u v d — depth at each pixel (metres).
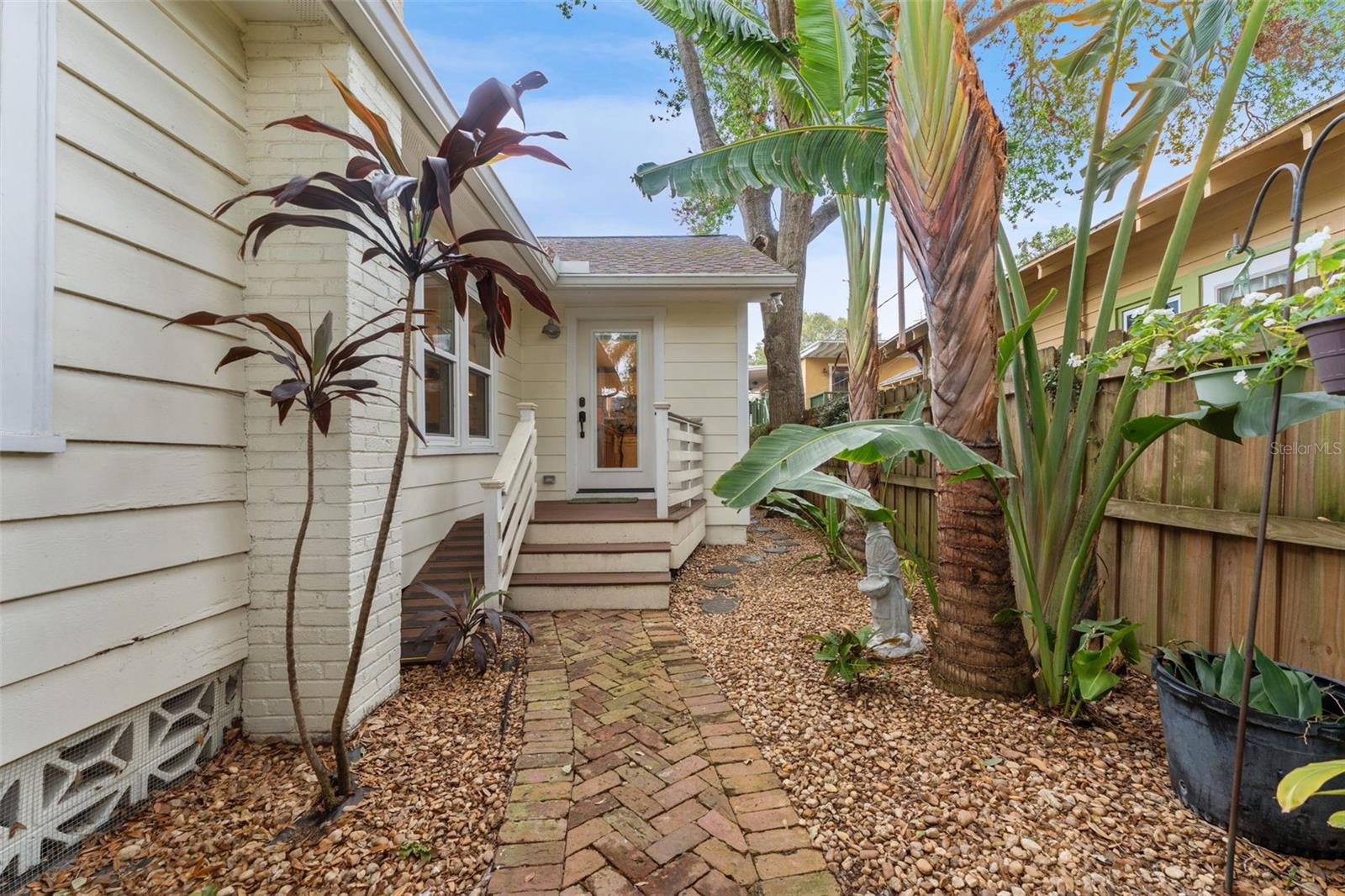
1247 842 1.70
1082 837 1.74
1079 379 3.15
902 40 2.48
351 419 2.53
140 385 2.01
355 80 2.55
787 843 1.75
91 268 1.84
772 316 9.80
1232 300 1.78
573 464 6.59
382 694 2.77
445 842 1.81
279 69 2.51
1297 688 1.80
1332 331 1.33
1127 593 2.98
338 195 1.78
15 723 1.62
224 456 2.39
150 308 2.05
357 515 2.57
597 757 2.27
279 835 1.86
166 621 2.10
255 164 2.52
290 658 1.95
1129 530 2.97
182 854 1.78
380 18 2.51
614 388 6.76
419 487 4.19
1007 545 2.70
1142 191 2.51
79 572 1.79
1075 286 2.61
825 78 4.06
